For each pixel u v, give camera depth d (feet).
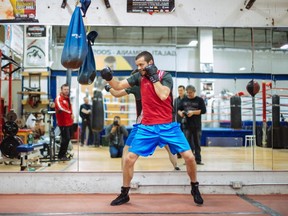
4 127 15.51
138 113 11.98
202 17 12.82
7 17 12.63
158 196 11.89
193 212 9.82
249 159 18.10
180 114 17.37
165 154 20.12
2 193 12.11
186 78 23.20
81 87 26.61
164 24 12.76
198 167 15.08
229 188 12.43
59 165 15.46
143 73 10.22
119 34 21.80
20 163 14.46
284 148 15.44
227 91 24.04
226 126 26.32
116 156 19.08
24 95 17.76
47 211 9.81
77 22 9.86
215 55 22.29
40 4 12.64
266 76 16.98
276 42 15.69
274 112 15.74
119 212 9.75
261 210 10.09
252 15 12.87
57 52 17.37
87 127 23.66
